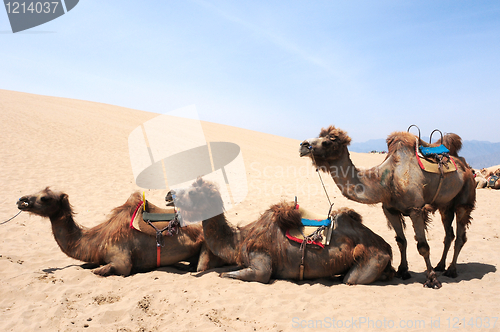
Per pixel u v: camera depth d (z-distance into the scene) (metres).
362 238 5.41
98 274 5.55
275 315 4.29
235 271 5.50
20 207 5.51
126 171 18.06
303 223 5.58
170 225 5.79
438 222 10.30
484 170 22.00
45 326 3.92
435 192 5.65
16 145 21.61
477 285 5.49
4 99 41.75
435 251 7.50
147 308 4.45
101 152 23.05
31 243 7.34
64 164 18.42
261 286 5.19
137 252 5.82
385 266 5.39
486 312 4.38
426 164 5.50
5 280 5.23
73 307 4.42
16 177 14.69
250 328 3.99
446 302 4.74
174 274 5.72
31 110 37.44
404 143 5.63
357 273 5.30
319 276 5.49
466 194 6.04
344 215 5.63
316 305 4.59
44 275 5.43
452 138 6.18
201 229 6.05
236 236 5.70
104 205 11.32
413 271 6.26
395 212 5.79
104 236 5.79
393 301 4.76
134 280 5.41
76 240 5.80
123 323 4.06
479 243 7.89
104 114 45.09
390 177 5.50
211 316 4.21
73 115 39.50
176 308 4.44
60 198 5.73
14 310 4.34
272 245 5.44
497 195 15.10
